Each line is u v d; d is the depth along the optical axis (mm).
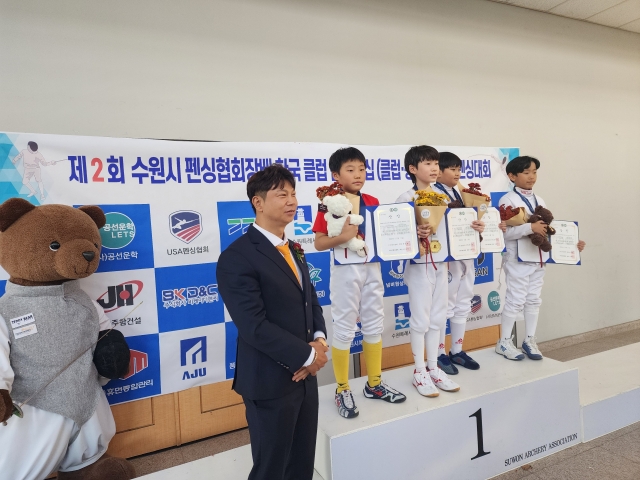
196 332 2195
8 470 1496
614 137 4008
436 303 1900
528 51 3533
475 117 3318
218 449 2170
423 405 1729
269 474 1177
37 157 1867
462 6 3227
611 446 2062
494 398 1847
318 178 2494
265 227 1271
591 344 3711
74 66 2137
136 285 2064
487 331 3139
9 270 1612
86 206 1821
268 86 2592
